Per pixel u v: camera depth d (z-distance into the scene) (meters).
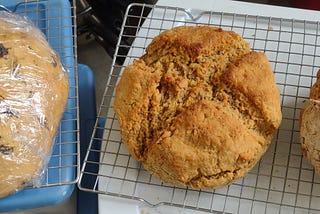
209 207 0.51
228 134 0.48
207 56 0.53
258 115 0.50
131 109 0.51
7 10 0.62
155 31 0.61
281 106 0.55
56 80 0.52
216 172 0.48
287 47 0.59
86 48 0.92
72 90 0.59
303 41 0.59
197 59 0.52
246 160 0.48
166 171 0.49
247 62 0.51
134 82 0.52
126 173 0.53
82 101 0.65
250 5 0.62
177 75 0.52
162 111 0.51
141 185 0.52
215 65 0.52
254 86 0.50
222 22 0.61
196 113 0.49
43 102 0.50
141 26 0.62
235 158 0.48
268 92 0.50
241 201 0.51
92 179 0.60
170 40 0.53
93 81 0.67
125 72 0.53
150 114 0.51
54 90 0.52
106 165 0.53
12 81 0.49
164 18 0.62
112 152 0.54
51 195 0.53
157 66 0.53
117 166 0.53
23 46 0.52
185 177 0.48
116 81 0.59
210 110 0.49
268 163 0.52
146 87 0.51
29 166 0.49
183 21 0.62
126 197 0.50
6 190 0.49
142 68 0.53
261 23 0.61
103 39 0.86
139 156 0.50
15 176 0.49
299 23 0.60
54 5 0.64
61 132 0.55
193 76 0.52
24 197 0.53
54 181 0.53
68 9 0.64
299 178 0.51
